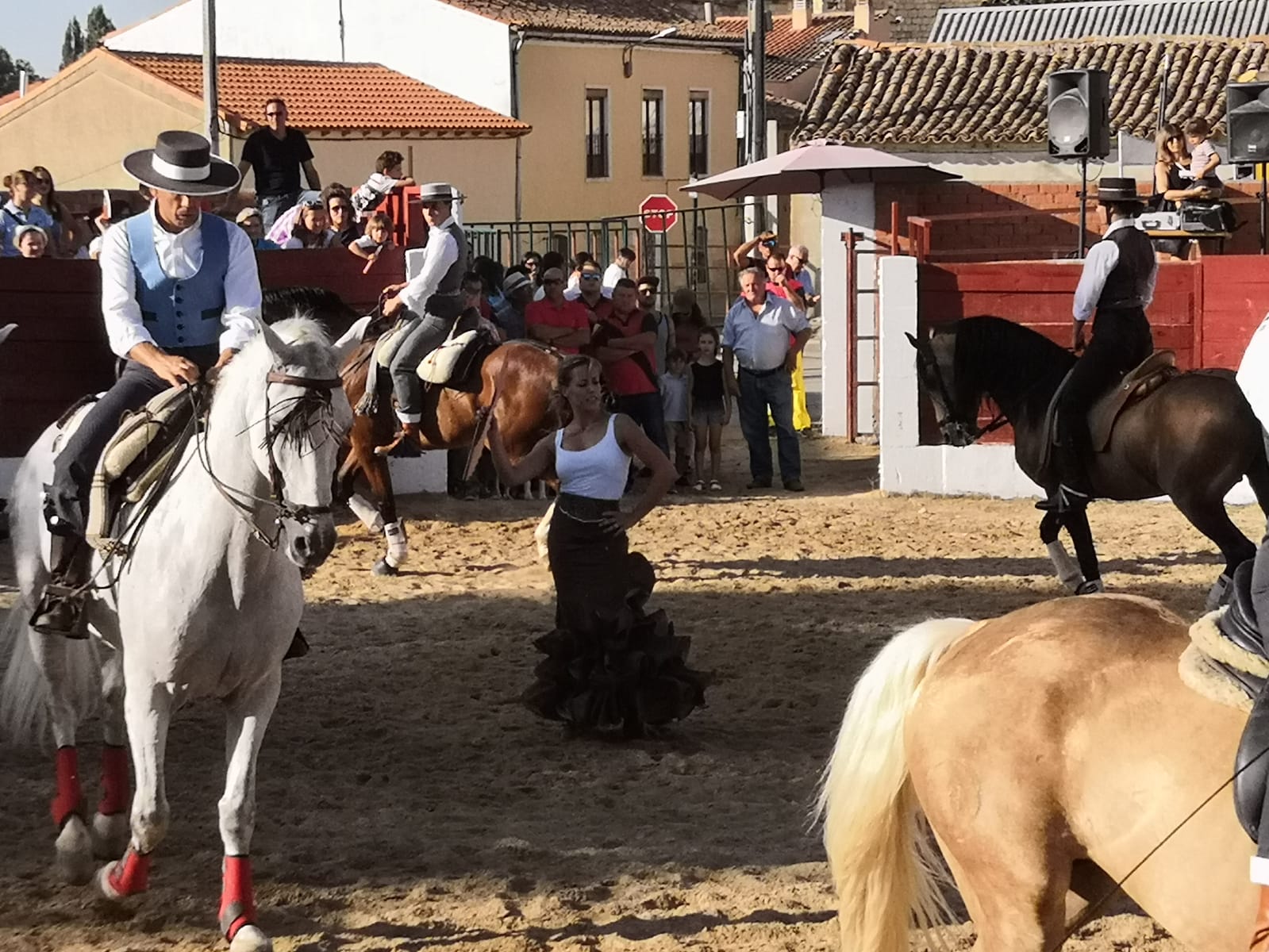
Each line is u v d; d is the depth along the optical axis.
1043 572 11.45
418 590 10.95
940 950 4.52
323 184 34.47
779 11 55.19
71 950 5.30
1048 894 3.84
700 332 15.44
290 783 7.03
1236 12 33.72
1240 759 3.49
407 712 8.15
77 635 5.67
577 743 7.63
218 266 5.92
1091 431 9.59
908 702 4.12
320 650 9.36
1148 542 12.60
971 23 35.91
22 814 6.69
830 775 4.23
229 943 5.23
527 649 9.36
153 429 5.38
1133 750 3.71
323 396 4.97
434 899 5.69
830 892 5.72
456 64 38.53
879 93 24.33
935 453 14.90
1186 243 16.97
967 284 14.83
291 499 4.95
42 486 5.99
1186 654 3.74
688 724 7.92
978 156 23.17
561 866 6.01
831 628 9.78
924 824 4.44
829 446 18.41
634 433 7.86
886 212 19.19
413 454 15.05
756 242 18.92
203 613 5.14
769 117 44.09
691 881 5.86
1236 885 3.55
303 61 37.56
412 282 11.38
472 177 37.09
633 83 40.94
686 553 12.23
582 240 38.12
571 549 7.89
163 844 6.23
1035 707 3.84
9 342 13.74
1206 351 14.66
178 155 5.74
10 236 14.47
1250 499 14.16
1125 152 21.84
